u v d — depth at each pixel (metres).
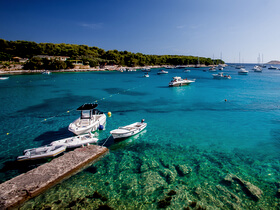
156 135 20.75
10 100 38.56
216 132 21.48
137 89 54.25
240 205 10.63
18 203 10.73
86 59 131.00
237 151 16.92
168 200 11.05
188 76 98.12
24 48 122.44
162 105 34.69
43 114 28.72
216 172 13.73
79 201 10.98
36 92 48.12
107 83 67.69
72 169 13.54
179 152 16.83
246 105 34.19
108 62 145.25
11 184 11.87
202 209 10.38
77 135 20.00
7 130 22.09
